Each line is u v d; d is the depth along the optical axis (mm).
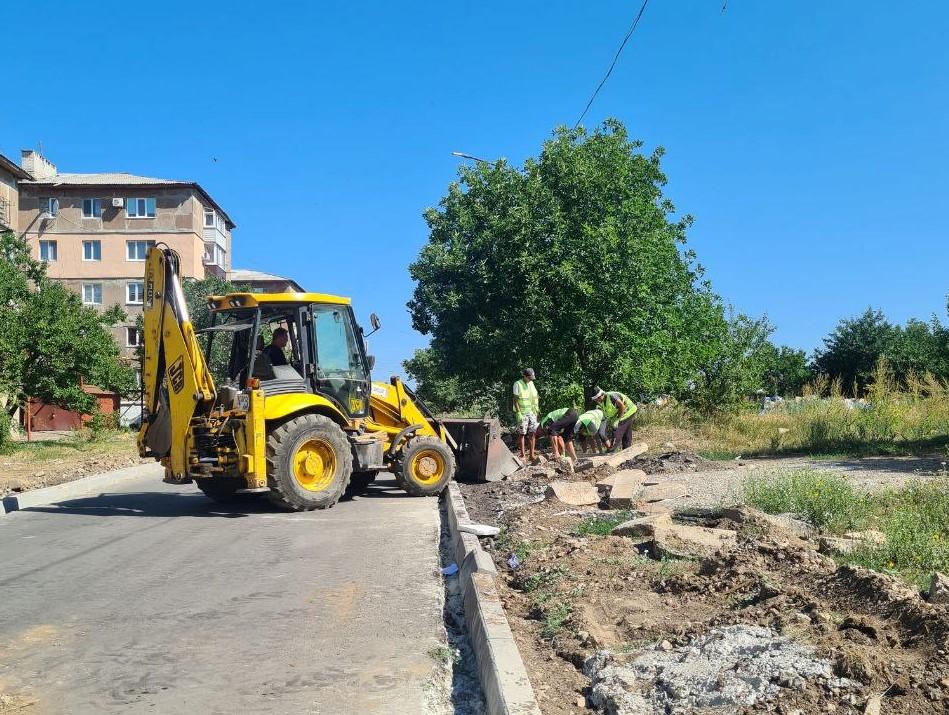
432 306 24203
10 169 40812
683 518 9219
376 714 4680
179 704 4820
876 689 4062
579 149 22844
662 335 22000
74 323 27453
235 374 13219
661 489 11406
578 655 5219
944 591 5270
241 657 5602
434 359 26328
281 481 11938
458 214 24031
